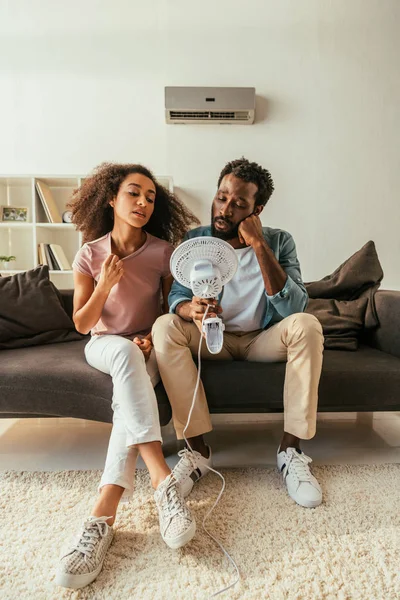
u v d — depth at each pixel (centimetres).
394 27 288
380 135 293
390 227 296
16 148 295
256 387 124
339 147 293
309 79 291
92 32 289
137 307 133
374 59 289
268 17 288
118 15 288
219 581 78
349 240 297
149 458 98
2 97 292
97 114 294
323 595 75
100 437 152
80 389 118
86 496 108
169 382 117
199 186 298
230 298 133
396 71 290
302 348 114
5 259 288
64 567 77
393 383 124
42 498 107
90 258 134
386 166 294
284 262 139
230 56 290
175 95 279
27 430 159
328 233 296
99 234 149
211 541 90
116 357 107
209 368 124
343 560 84
